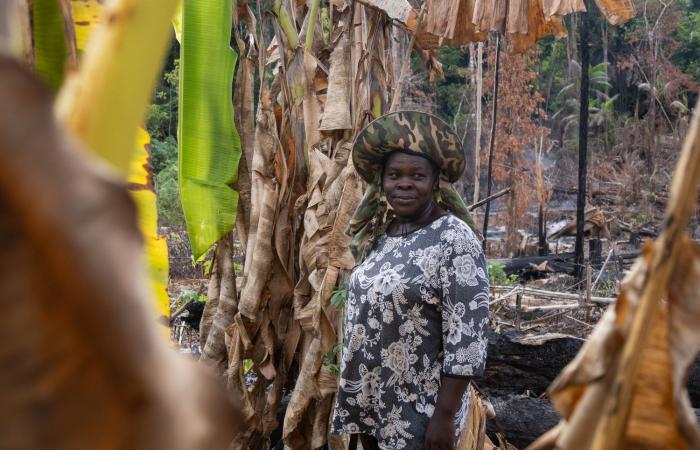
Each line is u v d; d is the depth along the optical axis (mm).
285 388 3973
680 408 685
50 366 434
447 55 25938
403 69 3568
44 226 425
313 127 3658
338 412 2484
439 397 2312
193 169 2818
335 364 3387
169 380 453
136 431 445
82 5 973
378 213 2650
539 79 27344
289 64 3713
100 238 433
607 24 26281
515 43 3990
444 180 2525
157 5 623
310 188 3590
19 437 432
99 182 437
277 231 3656
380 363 2400
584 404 708
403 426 2369
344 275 3396
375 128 2439
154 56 626
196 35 2621
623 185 20609
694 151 622
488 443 3244
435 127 2395
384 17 3701
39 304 431
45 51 832
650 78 27234
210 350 3633
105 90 608
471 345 2287
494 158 15852
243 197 3717
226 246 3650
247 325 3594
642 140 23781
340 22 3729
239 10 3701
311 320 3514
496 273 9781
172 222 13875
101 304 433
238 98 3686
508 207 15070
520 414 4035
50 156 430
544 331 6227
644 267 709
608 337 707
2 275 426
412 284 2350
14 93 429
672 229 634
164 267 1376
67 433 437
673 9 27578
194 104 2713
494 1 3723
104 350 438
